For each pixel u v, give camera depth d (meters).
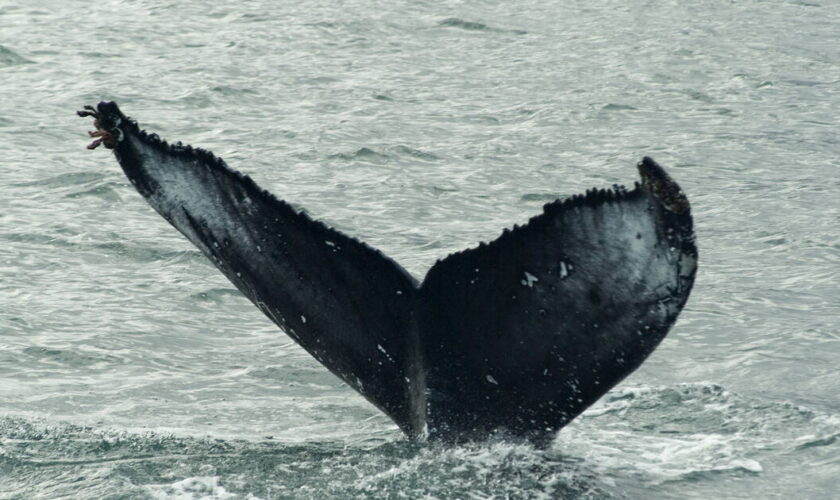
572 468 24.00
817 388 31.73
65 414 29.39
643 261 21.22
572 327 22.45
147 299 41.47
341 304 24.41
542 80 93.94
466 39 111.12
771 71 99.69
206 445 25.98
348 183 61.81
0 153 64.00
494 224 54.56
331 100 83.81
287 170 64.31
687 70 99.31
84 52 96.19
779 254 48.88
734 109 85.00
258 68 93.94
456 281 23.53
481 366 23.58
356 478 23.20
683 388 30.34
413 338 23.98
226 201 24.50
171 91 84.19
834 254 48.88
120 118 24.09
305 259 24.42
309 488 22.81
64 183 58.12
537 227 22.33
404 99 85.19
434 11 123.19
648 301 21.44
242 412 29.88
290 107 81.19
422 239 51.62
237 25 111.62
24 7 115.00
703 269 46.41
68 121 72.75
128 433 27.08
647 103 86.38
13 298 40.75
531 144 72.31
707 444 26.20
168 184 24.38
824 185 62.44
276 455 24.94
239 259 24.67
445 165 66.44
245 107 80.88
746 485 23.92
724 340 37.06
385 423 28.47
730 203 58.31
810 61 105.00
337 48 104.00
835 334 37.69
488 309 23.25
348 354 24.55
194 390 32.03
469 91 89.00
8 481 23.73
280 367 34.31
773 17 129.50
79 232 49.69
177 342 36.94
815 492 23.67
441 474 23.23
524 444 24.20
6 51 93.62
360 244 24.16
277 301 24.72
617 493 22.97
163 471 23.95
